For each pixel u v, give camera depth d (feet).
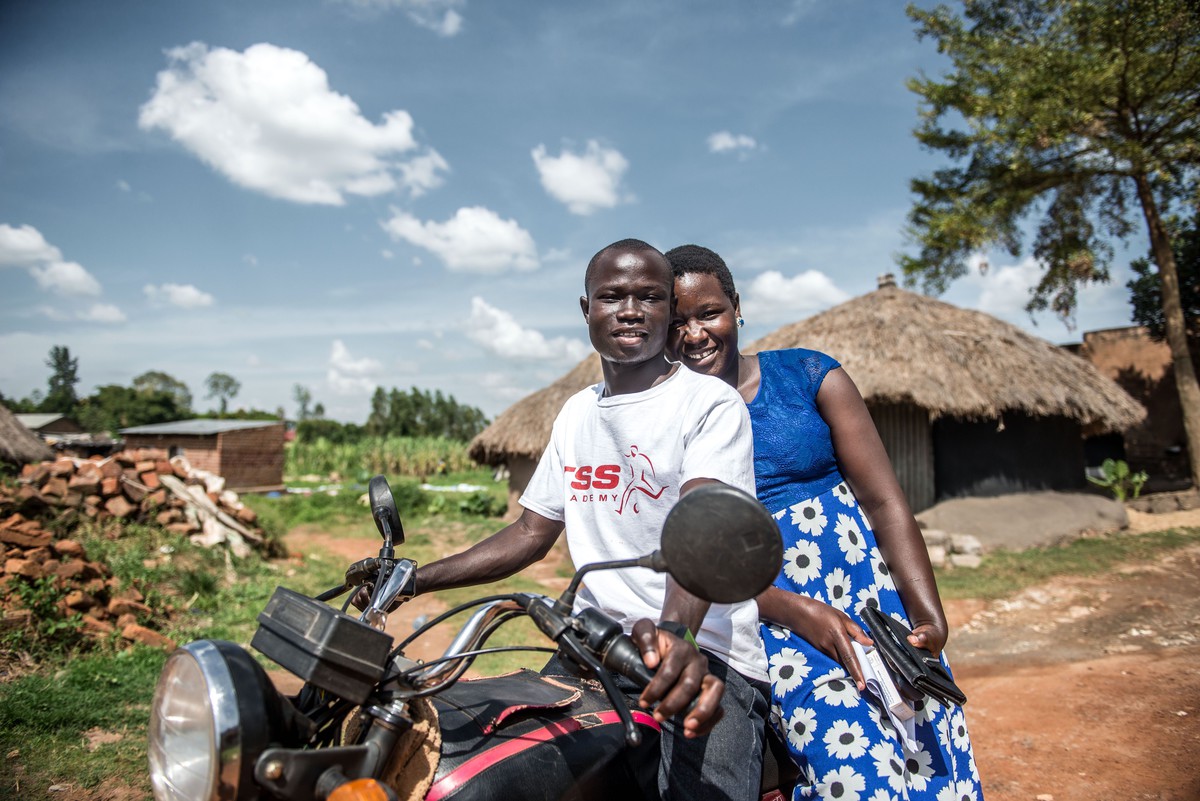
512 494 54.95
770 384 7.90
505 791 4.66
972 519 38.27
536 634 25.11
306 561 35.47
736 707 5.71
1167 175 44.14
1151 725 16.19
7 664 17.85
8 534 21.38
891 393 38.24
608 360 6.11
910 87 50.85
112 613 21.52
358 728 4.58
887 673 6.53
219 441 88.53
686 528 4.27
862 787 6.37
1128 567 31.35
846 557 7.41
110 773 13.73
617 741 5.29
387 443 132.87
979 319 44.32
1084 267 47.57
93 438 101.91
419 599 30.32
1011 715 17.66
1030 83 44.01
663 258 6.12
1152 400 66.33
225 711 3.98
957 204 49.44
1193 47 40.73
